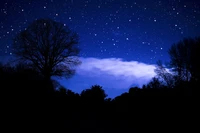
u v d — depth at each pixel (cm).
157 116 704
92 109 920
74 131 516
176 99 859
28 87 686
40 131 466
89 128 565
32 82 725
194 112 672
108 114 819
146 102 923
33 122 510
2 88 616
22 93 640
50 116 605
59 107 754
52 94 822
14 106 562
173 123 604
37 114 575
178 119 632
